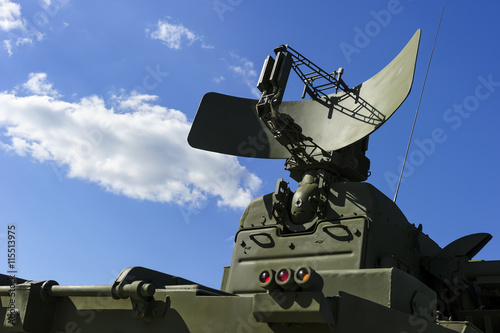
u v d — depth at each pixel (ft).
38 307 31.50
